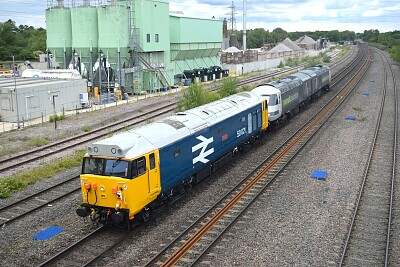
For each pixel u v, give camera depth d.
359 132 32.97
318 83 48.94
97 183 15.80
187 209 18.58
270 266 13.73
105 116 40.06
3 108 39.03
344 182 21.86
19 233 16.25
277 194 20.22
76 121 37.94
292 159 26.06
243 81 66.00
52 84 42.78
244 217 17.59
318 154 27.11
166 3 58.53
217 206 18.86
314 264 13.85
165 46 59.72
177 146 18.45
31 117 40.31
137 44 54.47
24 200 19.67
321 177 22.30
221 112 24.08
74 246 14.98
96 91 50.44
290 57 117.31
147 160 16.23
